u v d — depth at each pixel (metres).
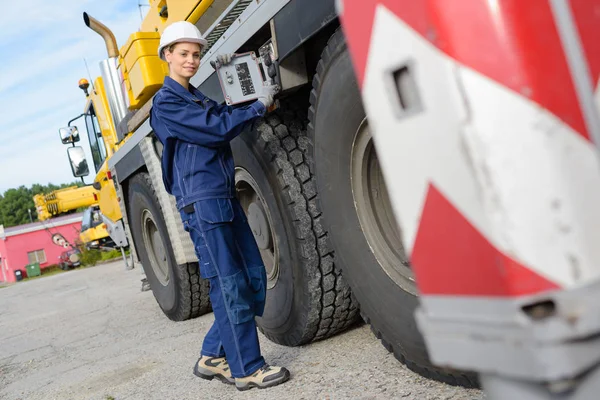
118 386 3.45
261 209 3.28
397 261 2.28
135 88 4.61
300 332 3.11
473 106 0.90
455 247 0.97
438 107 0.94
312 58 2.61
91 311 7.57
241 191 3.42
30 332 6.95
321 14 2.12
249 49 2.83
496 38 0.89
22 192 85.69
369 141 2.21
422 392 2.26
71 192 20.09
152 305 6.65
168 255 4.90
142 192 5.02
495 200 0.89
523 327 0.87
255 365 2.77
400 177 1.05
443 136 0.94
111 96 5.46
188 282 4.82
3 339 6.85
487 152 0.89
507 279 0.89
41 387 3.93
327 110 2.37
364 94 1.09
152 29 4.58
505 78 0.89
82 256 25.94
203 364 3.05
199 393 2.95
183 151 2.71
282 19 2.40
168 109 2.65
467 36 0.90
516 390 0.92
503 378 0.93
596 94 0.98
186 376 3.32
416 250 1.06
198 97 2.75
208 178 2.70
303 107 3.05
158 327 5.16
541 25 0.91
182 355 3.86
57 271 37.47
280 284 3.20
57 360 4.79
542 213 0.88
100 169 8.25
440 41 0.91
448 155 0.94
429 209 1.01
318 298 2.96
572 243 0.88
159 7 4.24
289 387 2.68
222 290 2.71
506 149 0.89
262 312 2.90
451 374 2.13
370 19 1.04
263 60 2.71
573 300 0.87
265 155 2.97
